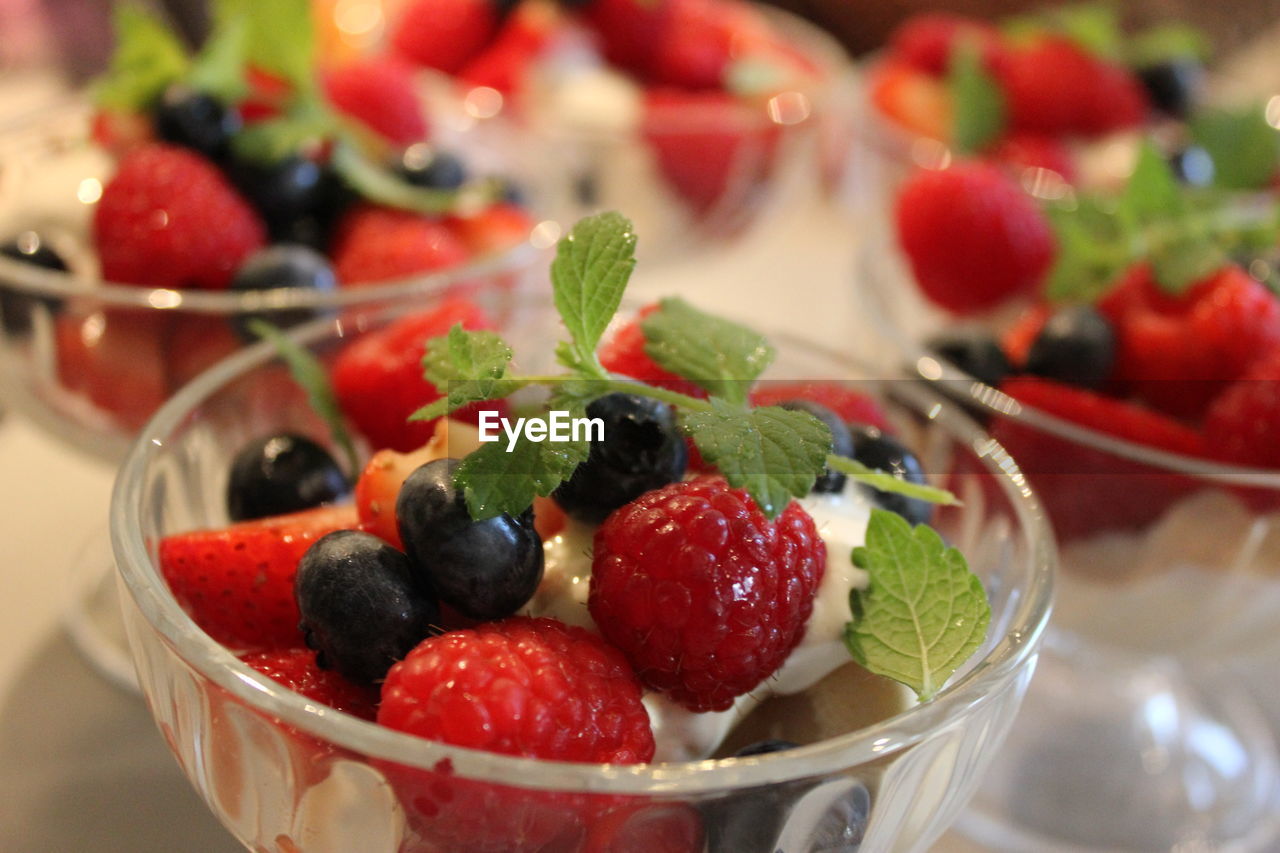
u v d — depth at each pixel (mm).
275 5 294
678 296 213
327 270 269
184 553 196
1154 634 253
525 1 429
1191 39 440
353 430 226
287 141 284
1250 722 284
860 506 203
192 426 210
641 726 176
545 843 167
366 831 171
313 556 181
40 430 278
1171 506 232
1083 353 265
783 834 170
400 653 179
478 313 224
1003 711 184
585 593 188
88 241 281
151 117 287
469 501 176
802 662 190
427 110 355
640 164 372
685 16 437
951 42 414
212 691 171
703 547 178
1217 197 304
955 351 275
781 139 385
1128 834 259
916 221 308
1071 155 387
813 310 389
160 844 235
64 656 267
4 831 235
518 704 168
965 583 186
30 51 487
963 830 256
